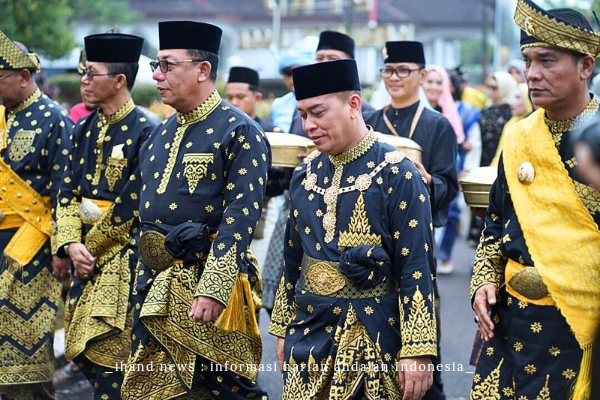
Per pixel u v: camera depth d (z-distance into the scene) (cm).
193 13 5966
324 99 554
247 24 6069
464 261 1636
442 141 802
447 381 911
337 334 555
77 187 749
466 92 1617
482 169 660
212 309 609
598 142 382
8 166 787
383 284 557
